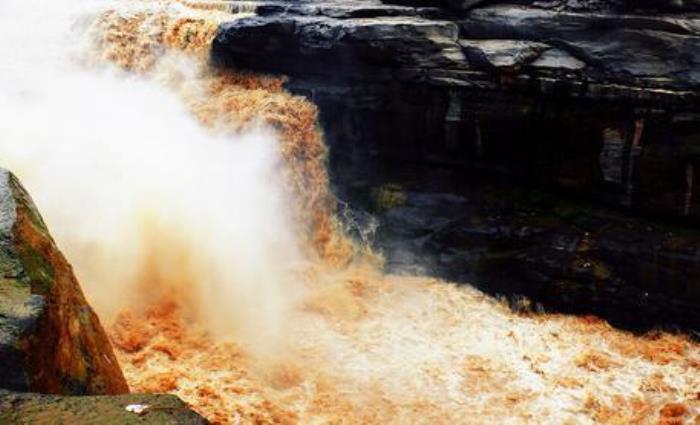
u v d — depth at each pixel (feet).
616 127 32.14
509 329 34.40
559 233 34.78
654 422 27.53
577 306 34.81
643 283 32.78
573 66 32.30
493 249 36.65
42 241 16.58
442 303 36.70
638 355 31.86
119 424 11.51
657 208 32.55
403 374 30.73
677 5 31.78
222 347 30.83
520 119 34.55
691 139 30.37
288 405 27.86
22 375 12.59
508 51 33.22
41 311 13.70
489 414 28.12
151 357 29.50
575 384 30.01
